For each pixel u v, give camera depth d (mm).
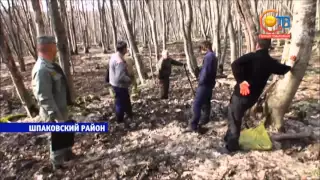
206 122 5297
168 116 6039
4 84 13680
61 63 6789
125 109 5816
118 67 5453
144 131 5289
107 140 4973
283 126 4672
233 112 4047
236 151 4207
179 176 3672
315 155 3916
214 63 4750
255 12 9102
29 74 16031
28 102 6723
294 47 4086
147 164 3943
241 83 3771
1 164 4441
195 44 24781
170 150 4410
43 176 3939
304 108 5855
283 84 4395
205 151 4297
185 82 10367
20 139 5309
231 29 11000
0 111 7969
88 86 11758
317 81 8445
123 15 10797
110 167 4031
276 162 3822
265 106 4770
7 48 6199
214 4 12062
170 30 42031
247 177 3527
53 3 6449
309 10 3879
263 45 3717
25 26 16453
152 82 10328
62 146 4074
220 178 3562
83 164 4160
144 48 26047
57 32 6680
